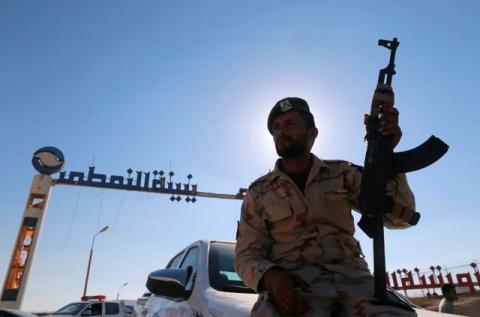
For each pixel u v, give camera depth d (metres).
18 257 23.20
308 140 1.93
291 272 1.67
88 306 16.44
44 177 25.27
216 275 2.78
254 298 2.24
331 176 1.86
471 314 12.52
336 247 1.76
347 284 1.68
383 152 1.61
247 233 1.85
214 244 3.27
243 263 1.76
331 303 1.63
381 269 1.58
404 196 1.64
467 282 16.97
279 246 1.81
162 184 27.06
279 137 1.90
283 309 1.52
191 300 2.73
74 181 25.88
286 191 1.82
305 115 1.93
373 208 1.59
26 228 23.98
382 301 1.56
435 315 2.20
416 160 1.61
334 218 1.80
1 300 21.83
